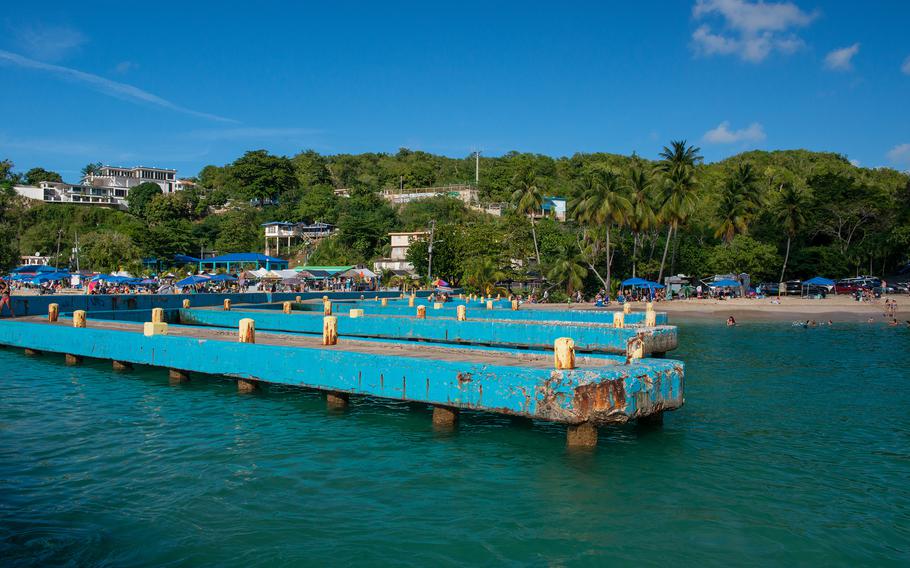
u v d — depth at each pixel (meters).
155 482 9.16
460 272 68.75
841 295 67.19
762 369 21.14
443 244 72.00
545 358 13.32
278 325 25.75
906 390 16.95
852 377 19.30
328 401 13.80
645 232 71.25
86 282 57.28
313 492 8.86
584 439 10.55
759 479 9.52
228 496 8.66
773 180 98.00
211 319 28.23
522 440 11.49
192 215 113.12
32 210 103.88
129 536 7.32
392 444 11.26
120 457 10.35
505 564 6.80
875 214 73.69
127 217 107.69
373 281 67.50
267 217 108.38
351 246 89.12
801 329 39.56
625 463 10.22
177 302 35.59
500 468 9.96
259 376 14.22
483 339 21.78
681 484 9.28
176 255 85.38
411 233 83.50
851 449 11.13
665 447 11.12
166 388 16.19
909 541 7.46
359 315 24.84
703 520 8.00
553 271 62.50
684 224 70.12
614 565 6.81
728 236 71.19
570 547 7.22
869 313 50.66
